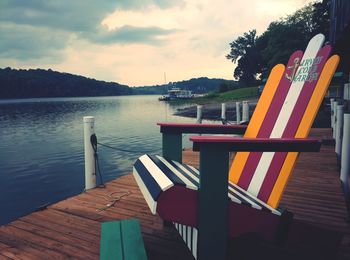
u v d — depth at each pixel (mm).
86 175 4004
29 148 21938
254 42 88562
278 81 2352
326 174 4527
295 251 2148
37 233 2582
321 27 53562
